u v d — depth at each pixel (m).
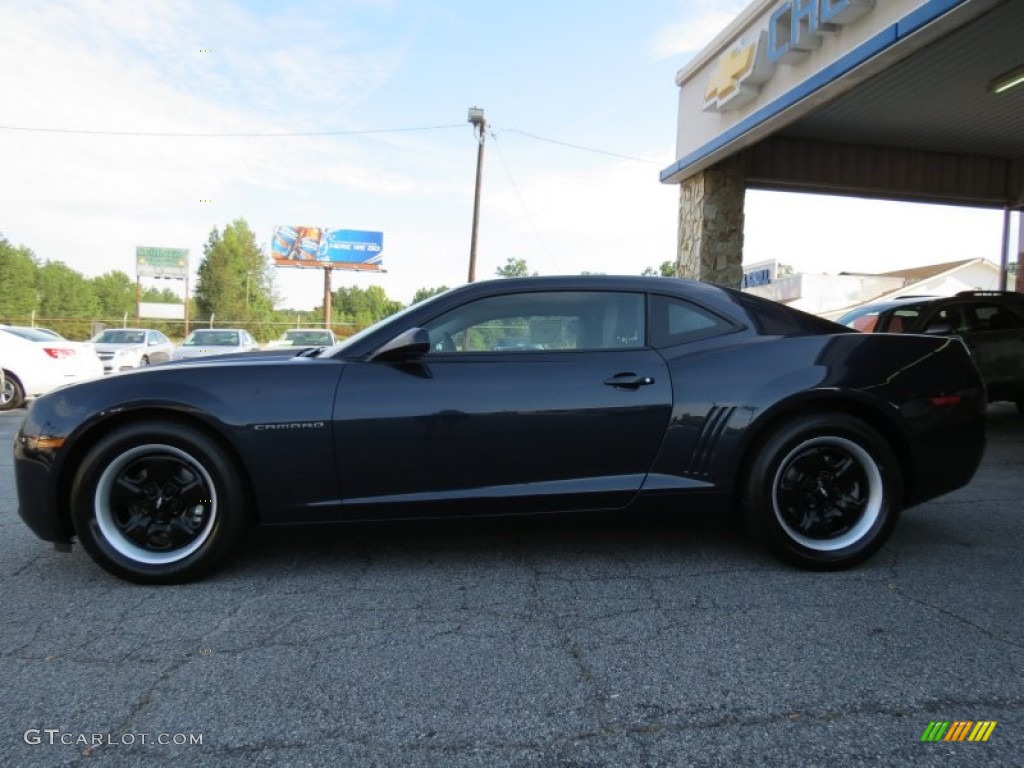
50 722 2.02
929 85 8.45
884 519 3.20
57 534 3.03
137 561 3.02
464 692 2.18
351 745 1.91
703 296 3.42
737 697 2.14
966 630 2.59
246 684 2.23
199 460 2.99
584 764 1.83
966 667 2.32
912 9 6.02
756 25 8.52
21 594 2.96
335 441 3.00
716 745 1.91
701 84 10.17
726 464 3.16
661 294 3.38
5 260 51.34
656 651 2.44
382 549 3.52
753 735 1.95
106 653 2.43
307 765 1.83
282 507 3.03
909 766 1.81
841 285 32.56
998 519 4.07
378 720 2.03
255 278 63.88
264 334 39.06
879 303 8.62
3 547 3.58
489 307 3.29
